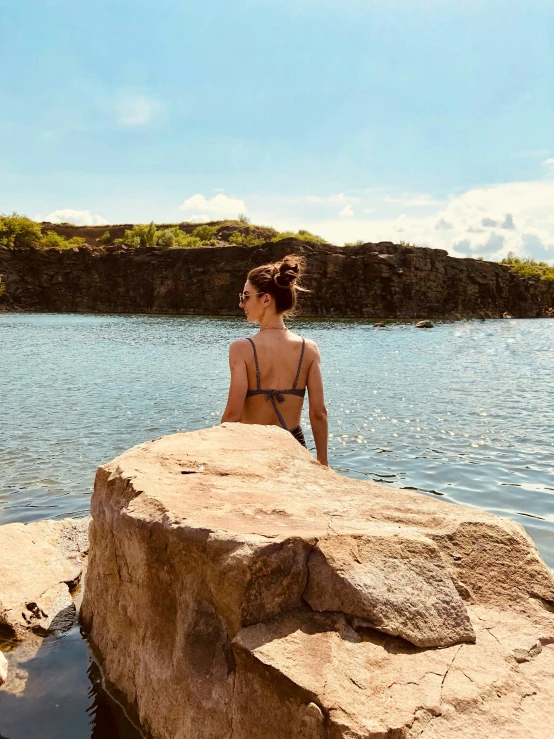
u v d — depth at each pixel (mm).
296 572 1638
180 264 78250
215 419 9523
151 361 19453
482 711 1405
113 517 2268
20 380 14492
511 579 1860
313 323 53656
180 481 2238
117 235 130875
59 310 80375
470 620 1694
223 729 1588
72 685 2270
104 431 8594
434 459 6949
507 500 5352
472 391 12836
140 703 2021
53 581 3012
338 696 1373
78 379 14703
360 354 22797
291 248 70500
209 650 1693
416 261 73125
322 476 2398
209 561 1685
